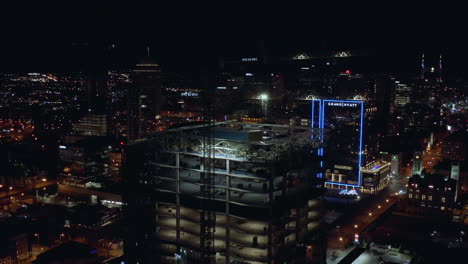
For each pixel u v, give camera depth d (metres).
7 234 197.00
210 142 122.62
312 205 131.62
